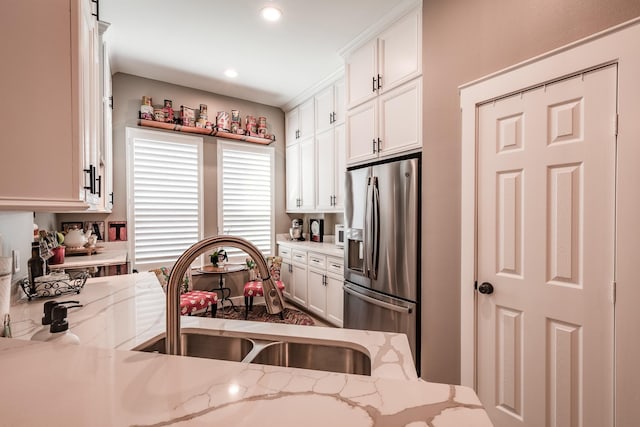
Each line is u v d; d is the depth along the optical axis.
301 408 0.51
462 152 1.77
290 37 2.65
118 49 2.84
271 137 4.19
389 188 2.28
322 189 3.64
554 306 1.41
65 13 0.95
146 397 0.53
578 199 1.33
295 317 3.58
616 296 1.22
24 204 0.90
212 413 0.49
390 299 2.27
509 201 1.57
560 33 1.36
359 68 2.72
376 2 2.19
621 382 1.20
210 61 3.09
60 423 0.46
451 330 1.84
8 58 0.89
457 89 1.81
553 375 1.41
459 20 1.79
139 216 3.41
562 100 1.37
